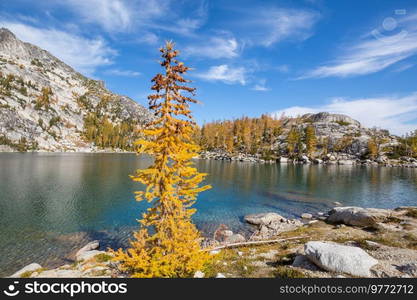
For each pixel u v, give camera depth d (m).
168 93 9.97
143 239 10.36
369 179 67.50
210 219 29.88
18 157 110.56
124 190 43.34
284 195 45.34
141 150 9.88
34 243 20.92
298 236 20.47
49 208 31.27
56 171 64.81
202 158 152.38
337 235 19.92
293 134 150.00
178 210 10.20
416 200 42.25
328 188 52.91
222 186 53.72
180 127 9.95
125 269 10.50
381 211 24.19
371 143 133.50
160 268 9.59
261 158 142.00
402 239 16.27
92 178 55.31
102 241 21.75
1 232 23.14
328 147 155.75
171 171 10.14
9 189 40.94
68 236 22.73
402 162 120.19
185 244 10.12
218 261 13.99
